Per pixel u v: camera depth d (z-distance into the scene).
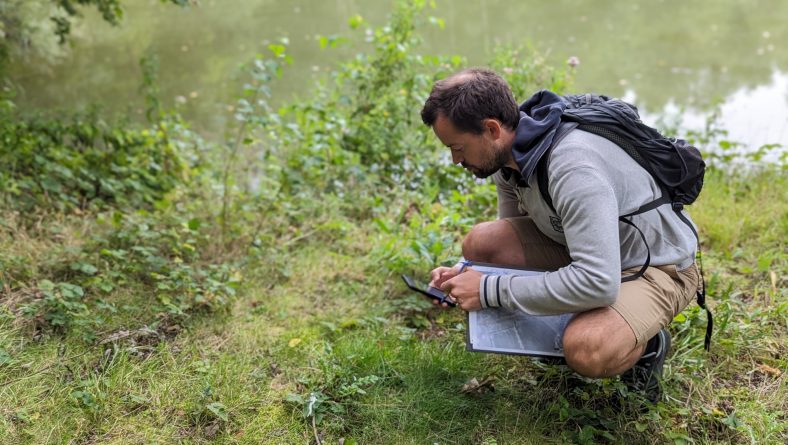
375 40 5.12
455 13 9.59
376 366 2.67
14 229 3.43
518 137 2.13
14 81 7.98
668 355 2.67
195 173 4.61
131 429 2.38
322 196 4.27
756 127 5.73
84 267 3.11
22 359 2.63
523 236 2.66
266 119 3.89
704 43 8.14
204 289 3.14
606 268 2.02
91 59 9.00
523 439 2.34
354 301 3.19
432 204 4.18
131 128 5.78
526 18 9.29
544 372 2.62
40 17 6.19
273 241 3.67
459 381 2.62
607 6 9.76
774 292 3.04
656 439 2.32
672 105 6.39
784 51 7.75
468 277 2.30
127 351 2.71
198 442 2.35
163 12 11.02
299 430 2.41
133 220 3.60
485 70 2.19
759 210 3.86
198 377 2.62
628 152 2.16
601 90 6.82
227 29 9.86
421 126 4.75
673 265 2.25
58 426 2.36
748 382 2.58
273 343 2.86
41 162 3.99
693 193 2.24
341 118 4.70
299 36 9.20
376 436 2.38
